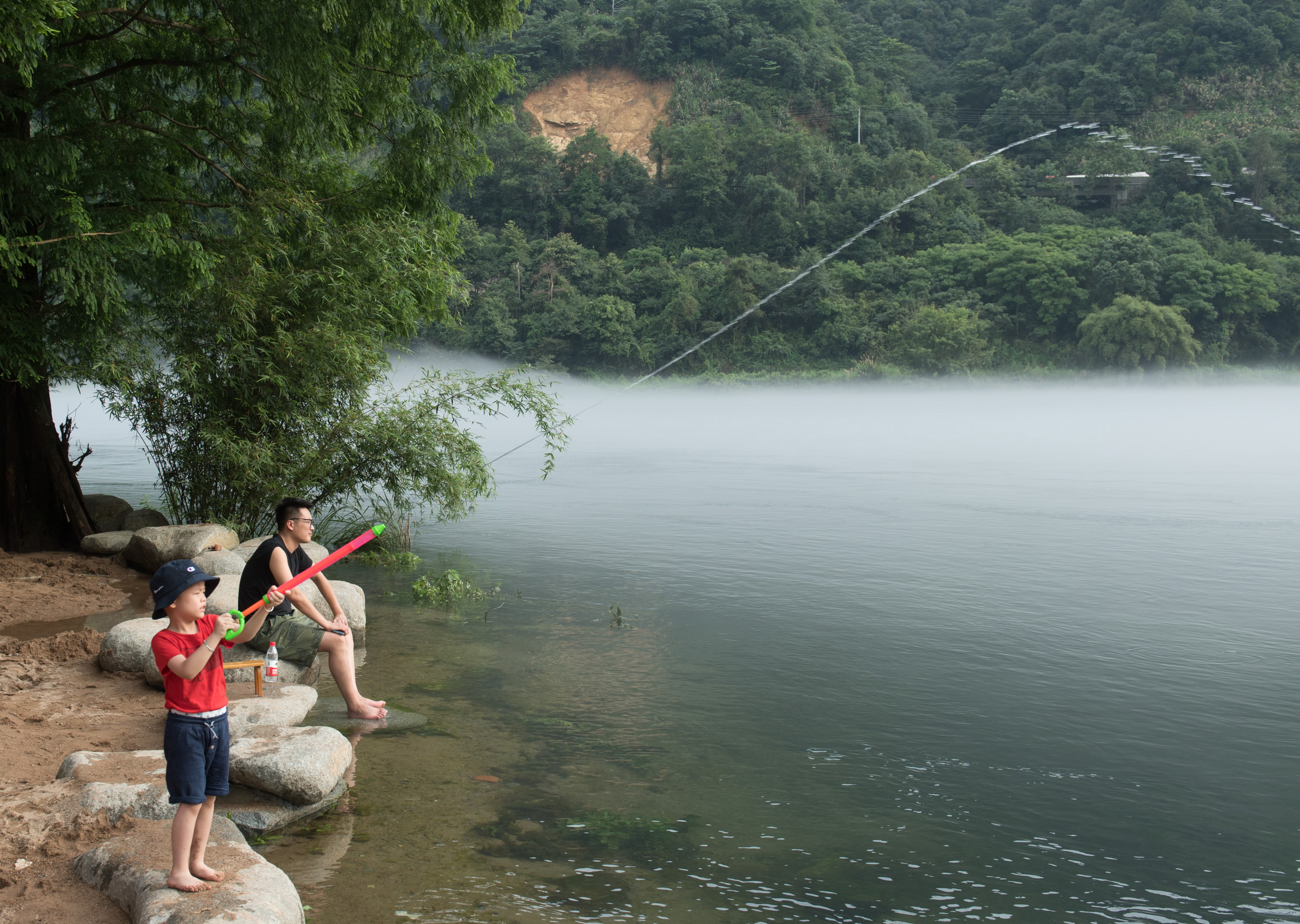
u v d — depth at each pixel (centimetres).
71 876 400
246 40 1034
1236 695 742
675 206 11988
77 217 896
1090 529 1644
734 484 2430
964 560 1344
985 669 809
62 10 747
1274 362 9425
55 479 1175
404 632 904
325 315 1178
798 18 14012
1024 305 9438
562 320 9638
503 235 10950
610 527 1653
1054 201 11488
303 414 1206
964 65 14588
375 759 582
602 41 13862
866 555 1379
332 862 450
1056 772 585
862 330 9406
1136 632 937
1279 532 1630
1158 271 9025
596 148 12038
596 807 521
